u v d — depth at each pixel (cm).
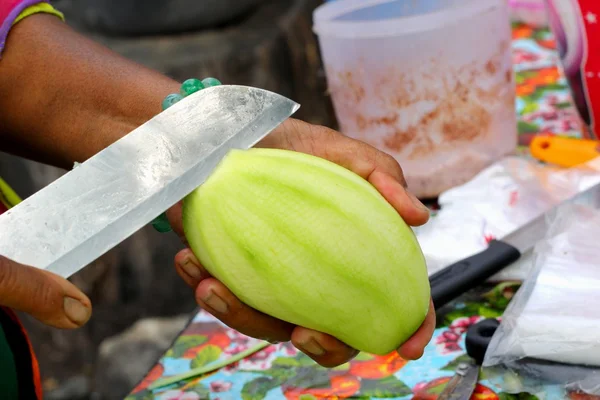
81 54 78
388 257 54
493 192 96
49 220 54
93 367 202
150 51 226
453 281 79
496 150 104
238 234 53
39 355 211
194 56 219
